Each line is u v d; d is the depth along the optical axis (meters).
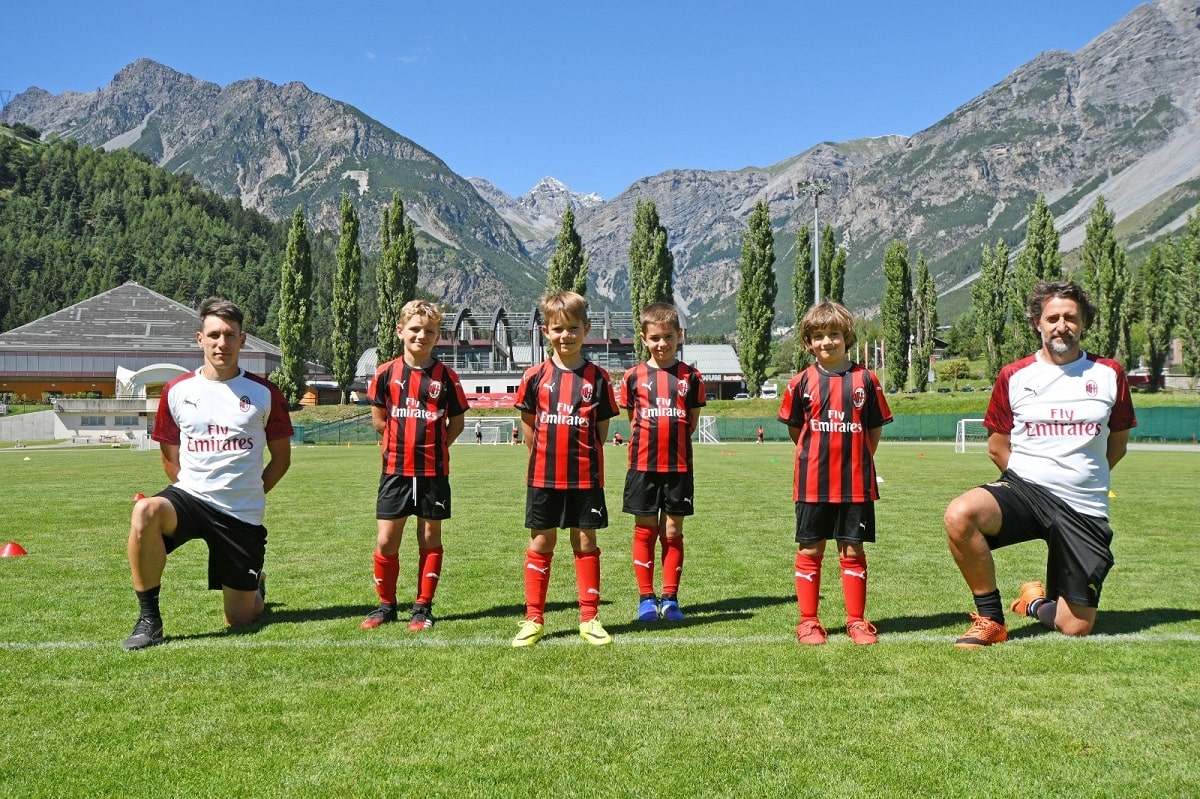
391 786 2.61
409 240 59.28
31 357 75.12
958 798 2.52
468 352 72.06
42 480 18.72
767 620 4.90
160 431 4.98
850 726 3.10
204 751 2.91
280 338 59.78
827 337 4.59
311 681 3.72
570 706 3.34
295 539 8.80
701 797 2.52
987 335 63.34
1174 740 2.96
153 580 4.48
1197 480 16.62
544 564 4.60
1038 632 4.58
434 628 4.76
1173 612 5.04
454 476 19.23
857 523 4.49
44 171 175.38
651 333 5.15
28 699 3.48
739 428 51.56
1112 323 55.03
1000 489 4.49
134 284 88.38
